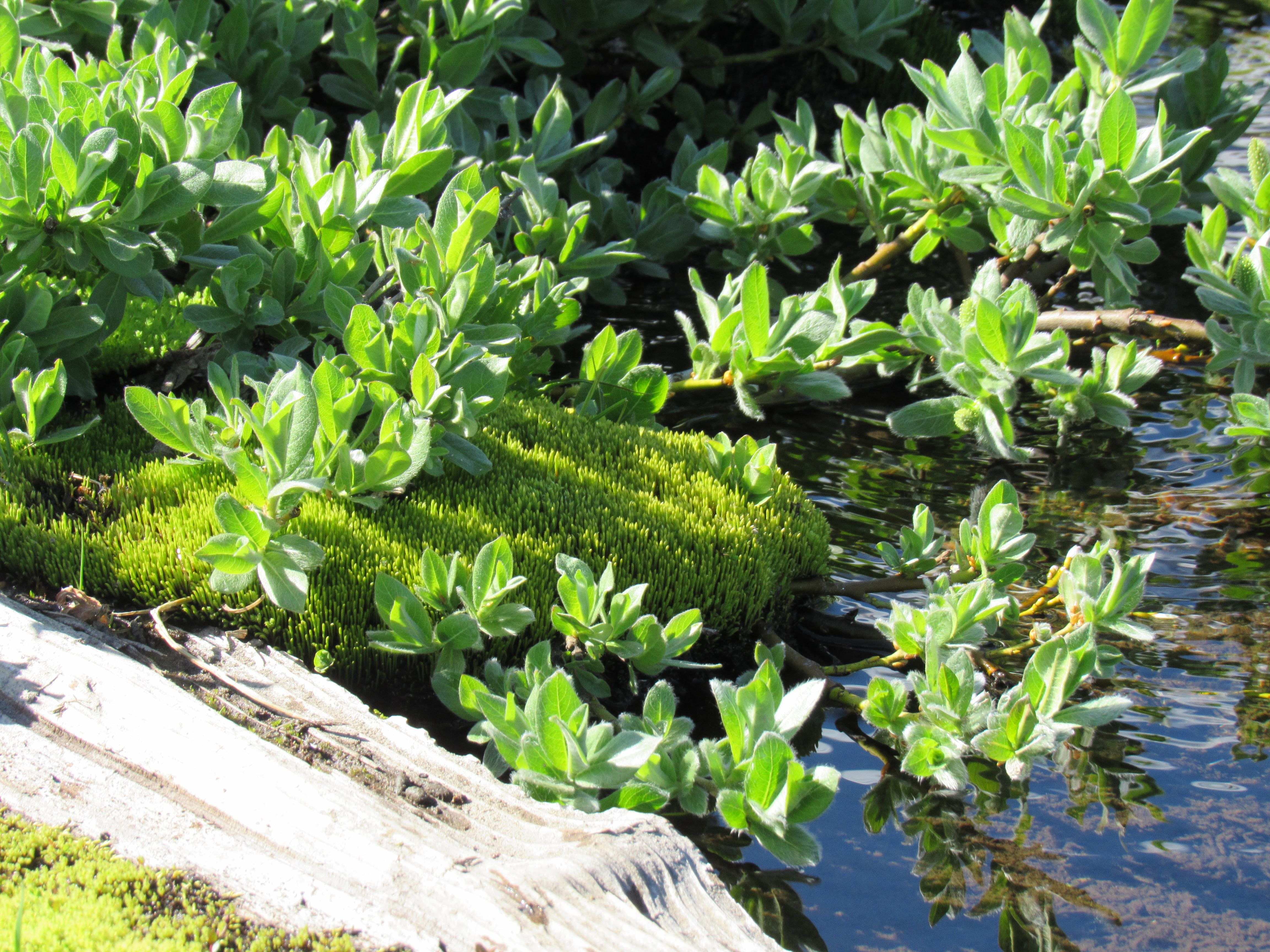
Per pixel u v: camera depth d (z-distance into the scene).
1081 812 1.75
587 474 1.87
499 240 2.09
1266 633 1.83
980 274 1.93
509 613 1.76
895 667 1.83
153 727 1.69
